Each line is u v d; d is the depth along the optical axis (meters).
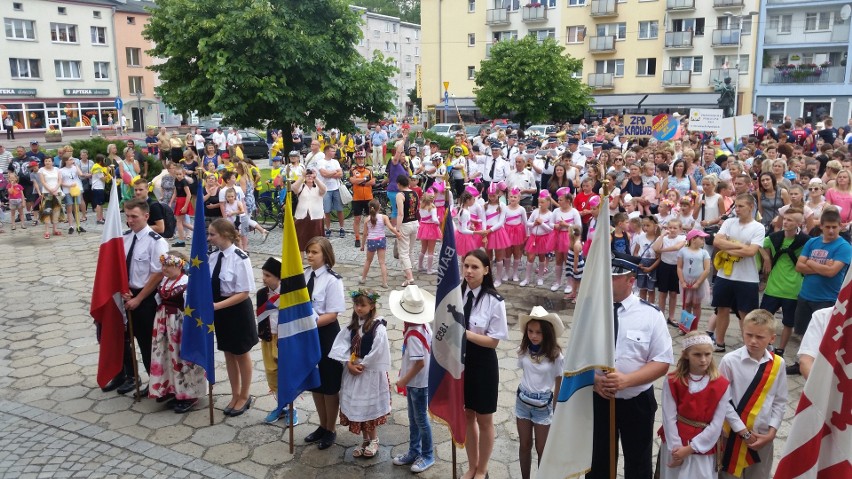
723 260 7.64
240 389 6.61
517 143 18.02
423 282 11.06
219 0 16.72
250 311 6.39
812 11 39.28
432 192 12.62
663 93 43.59
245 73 16.48
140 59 54.59
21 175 17.20
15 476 5.34
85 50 50.88
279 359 5.57
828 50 39.53
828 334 3.35
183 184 13.86
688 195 9.55
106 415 6.44
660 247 8.68
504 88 38.34
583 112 43.34
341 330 5.75
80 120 51.00
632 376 4.04
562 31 46.47
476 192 10.81
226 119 17.61
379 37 74.94
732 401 4.41
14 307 9.79
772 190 10.20
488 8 48.12
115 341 6.76
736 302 7.63
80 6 50.09
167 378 6.53
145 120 55.38
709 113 17.56
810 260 6.95
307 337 5.59
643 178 11.81
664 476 4.41
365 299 5.39
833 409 3.34
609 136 19.53
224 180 12.77
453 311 4.78
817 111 39.78
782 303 7.50
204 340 6.14
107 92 52.62
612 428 4.07
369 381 5.48
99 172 16.42
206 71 16.66
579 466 4.10
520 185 14.09
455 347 4.78
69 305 9.89
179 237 14.16
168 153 19.70
